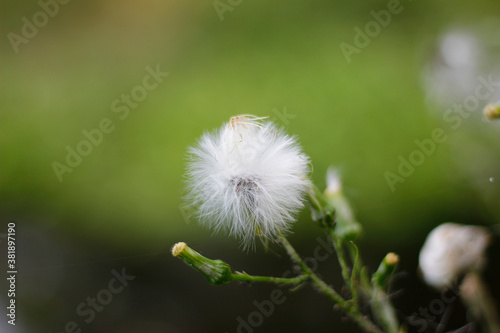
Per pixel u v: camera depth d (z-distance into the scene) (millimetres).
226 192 142
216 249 242
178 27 433
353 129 295
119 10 451
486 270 167
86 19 448
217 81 359
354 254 144
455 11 358
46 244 269
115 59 408
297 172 142
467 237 152
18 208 295
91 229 280
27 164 314
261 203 141
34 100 365
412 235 234
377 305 140
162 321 235
